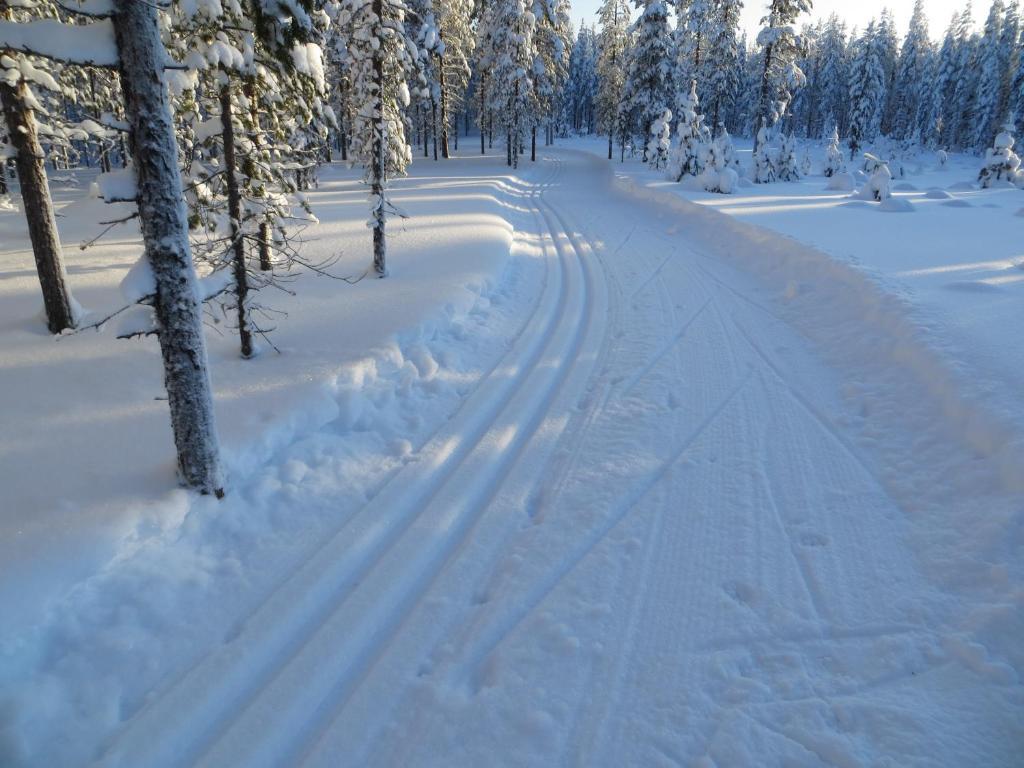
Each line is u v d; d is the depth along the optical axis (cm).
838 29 7250
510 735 329
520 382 805
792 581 430
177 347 454
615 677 362
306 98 730
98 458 534
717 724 327
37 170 799
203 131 697
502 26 3891
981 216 1777
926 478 524
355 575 461
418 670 376
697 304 1116
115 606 409
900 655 359
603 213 2359
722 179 2486
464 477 586
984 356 639
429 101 4084
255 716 346
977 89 5903
